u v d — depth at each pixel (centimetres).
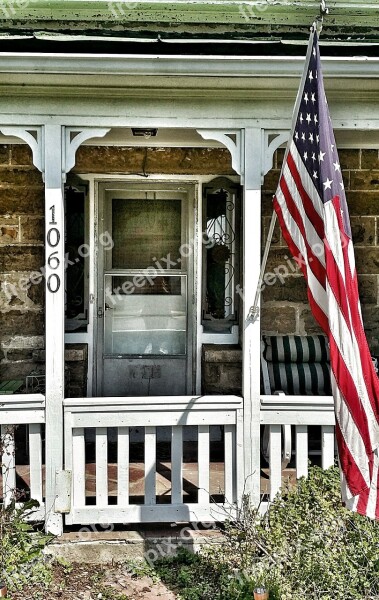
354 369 415
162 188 739
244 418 529
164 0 638
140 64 484
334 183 423
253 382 528
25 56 476
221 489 582
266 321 725
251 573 457
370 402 417
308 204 436
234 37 625
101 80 496
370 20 646
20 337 709
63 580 481
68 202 729
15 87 500
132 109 514
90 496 566
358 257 718
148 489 528
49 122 511
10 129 511
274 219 469
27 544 488
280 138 523
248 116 519
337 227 421
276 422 534
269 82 501
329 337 418
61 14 634
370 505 411
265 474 623
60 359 517
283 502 517
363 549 465
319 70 423
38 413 519
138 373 752
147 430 529
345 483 415
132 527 534
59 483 515
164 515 526
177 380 753
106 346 749
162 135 643
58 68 482
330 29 644
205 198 737
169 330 753
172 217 746
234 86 505
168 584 479
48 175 513
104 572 495
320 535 475
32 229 704
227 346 739
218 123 518
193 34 618
